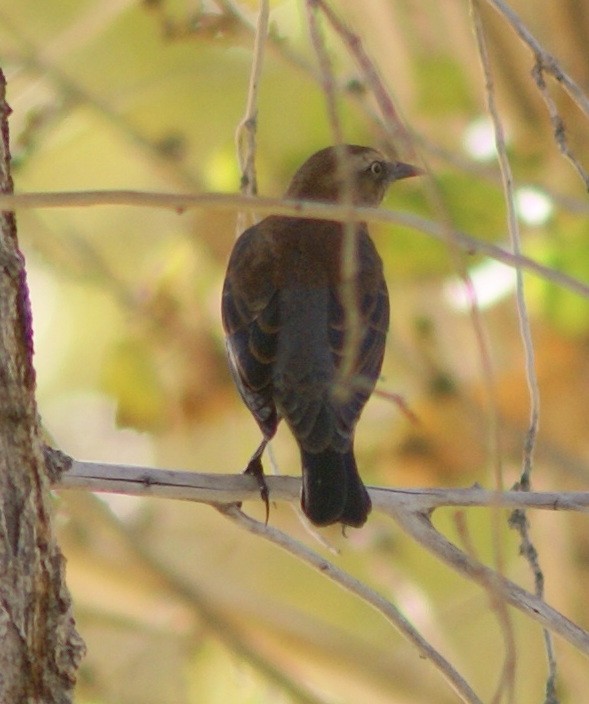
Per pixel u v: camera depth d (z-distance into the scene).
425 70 14.04
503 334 14.01
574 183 13.55
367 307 10.64
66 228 14.82
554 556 14.50
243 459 15.88
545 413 14.07
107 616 13.57
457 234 6.33
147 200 6.27
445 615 14.83
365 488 8.77
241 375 10.20
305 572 16.06
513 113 13.73
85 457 16.19
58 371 16.72
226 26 10.94
